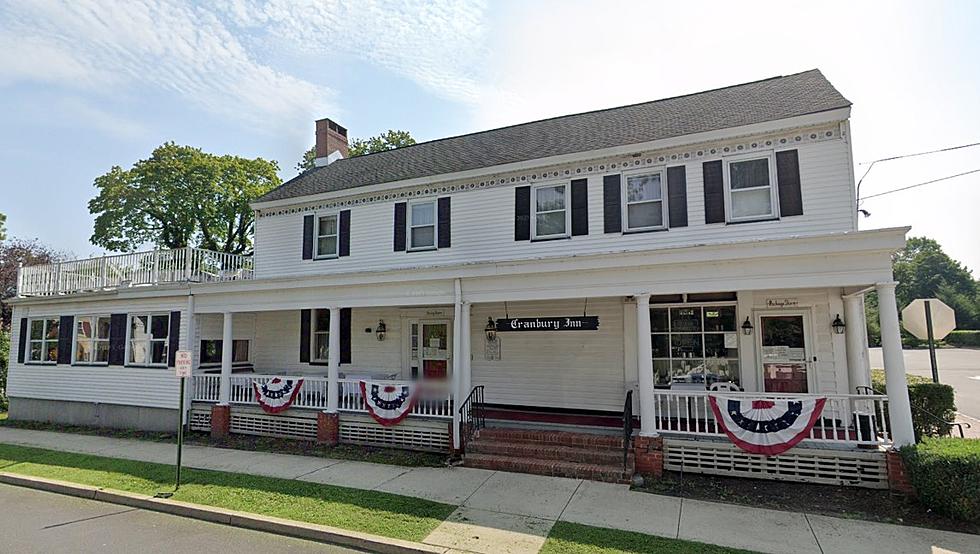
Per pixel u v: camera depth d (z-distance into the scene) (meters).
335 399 12.58
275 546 6.71
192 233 29.33
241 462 10.93
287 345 16.53
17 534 7.11
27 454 12.09
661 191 12.17
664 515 7.52
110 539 6.93
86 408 16.06
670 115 13.59
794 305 11.31
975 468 7.04
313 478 9.59
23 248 36.59
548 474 9.59
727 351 11.81
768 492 8.45
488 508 7.84
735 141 11.59
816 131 10.99
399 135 32.97
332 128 20.75
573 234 12.83
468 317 11.41
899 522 7.20
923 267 72.69
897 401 8.25
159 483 9.27
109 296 16.00
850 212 10.59
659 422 9.85
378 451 11.73
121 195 26.83
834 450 8.71
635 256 9.81
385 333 15.29
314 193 16.06
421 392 11.73
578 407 12.91
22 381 17.55
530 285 10.86
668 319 12.36
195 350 14.80
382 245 15.13
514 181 13.70
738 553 6.20
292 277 13.05
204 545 6.73
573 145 13.42
